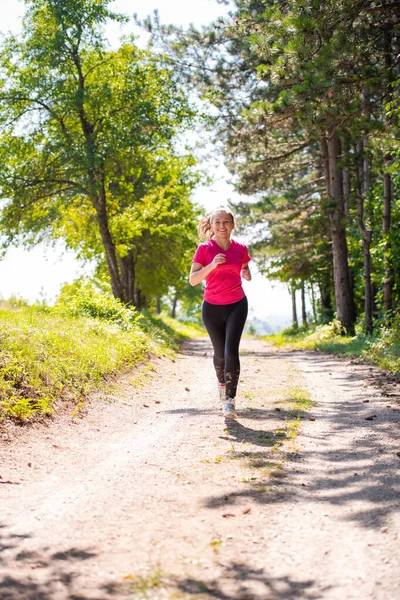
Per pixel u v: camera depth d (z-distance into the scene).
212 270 6.62
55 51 20.75
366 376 10.49
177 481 4.38
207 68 19.98
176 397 8.74
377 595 2.65
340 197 21.67
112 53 22.64
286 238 27.41
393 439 5.55
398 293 21.73
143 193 25.86
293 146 21.02
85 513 3.74
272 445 5.43
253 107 12.06
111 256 22.73
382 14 10.98
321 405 7.66
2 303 15.52
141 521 3.59
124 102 22.06
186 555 3.11
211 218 6.69
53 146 21.05
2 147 21.61
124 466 4.84
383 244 20.08
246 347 26.72
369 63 11.53
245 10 17.69
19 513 3.74
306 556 3.08
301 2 10.05
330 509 3.74
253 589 2.74
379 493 4.00
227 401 6.65
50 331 9.05
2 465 4.74
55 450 5.33
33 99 21.25
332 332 22.77
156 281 36.00
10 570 2.91
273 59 11.07
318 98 11.03
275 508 3.78
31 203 21.88
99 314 14.50
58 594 2.68
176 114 22.97
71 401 7.07
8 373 6.54
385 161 18.00
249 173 21.69
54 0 20.53
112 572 2.91
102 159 20.28
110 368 9.21
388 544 3.17
